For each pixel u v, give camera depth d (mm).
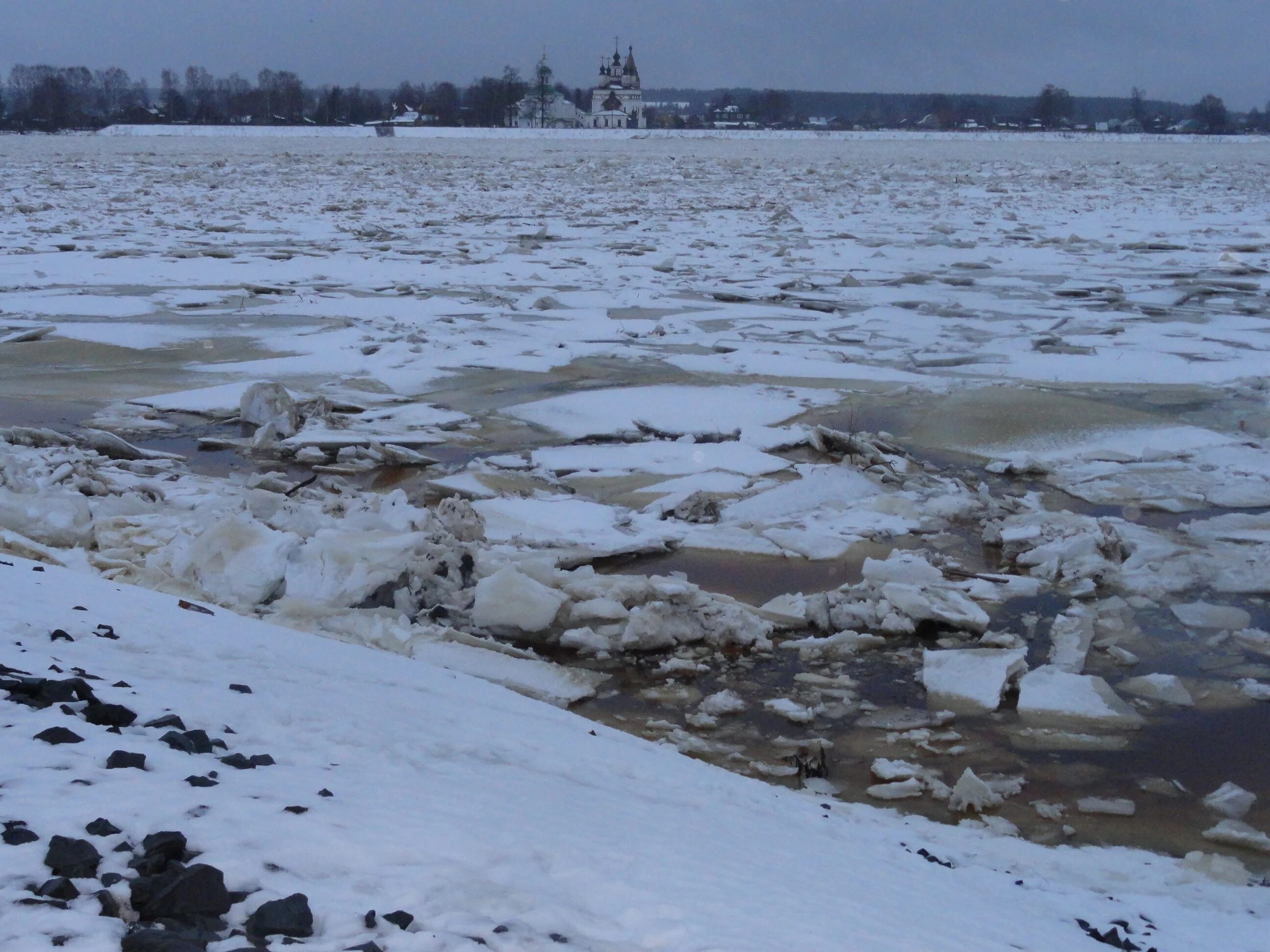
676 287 32906
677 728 8977
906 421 18969
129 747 4590
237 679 6445
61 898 3312
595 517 13992
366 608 10602
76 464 14422
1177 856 7293
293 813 4156
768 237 45969
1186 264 38594
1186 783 8266
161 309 28594
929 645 10734
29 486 13102
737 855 4840
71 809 3867
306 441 17078
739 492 15109
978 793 7801
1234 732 9094
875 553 13133
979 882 5914
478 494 14906
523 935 3490
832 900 4434
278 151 114438
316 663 7645
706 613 10945
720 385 21188
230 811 4062
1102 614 11445
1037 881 6195
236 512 12188
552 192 69500
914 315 28656
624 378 21734
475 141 152500
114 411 19172
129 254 37969
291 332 25672
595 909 3826
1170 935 5516
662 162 101500
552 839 4414
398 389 20938
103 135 161875
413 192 66188
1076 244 44125
